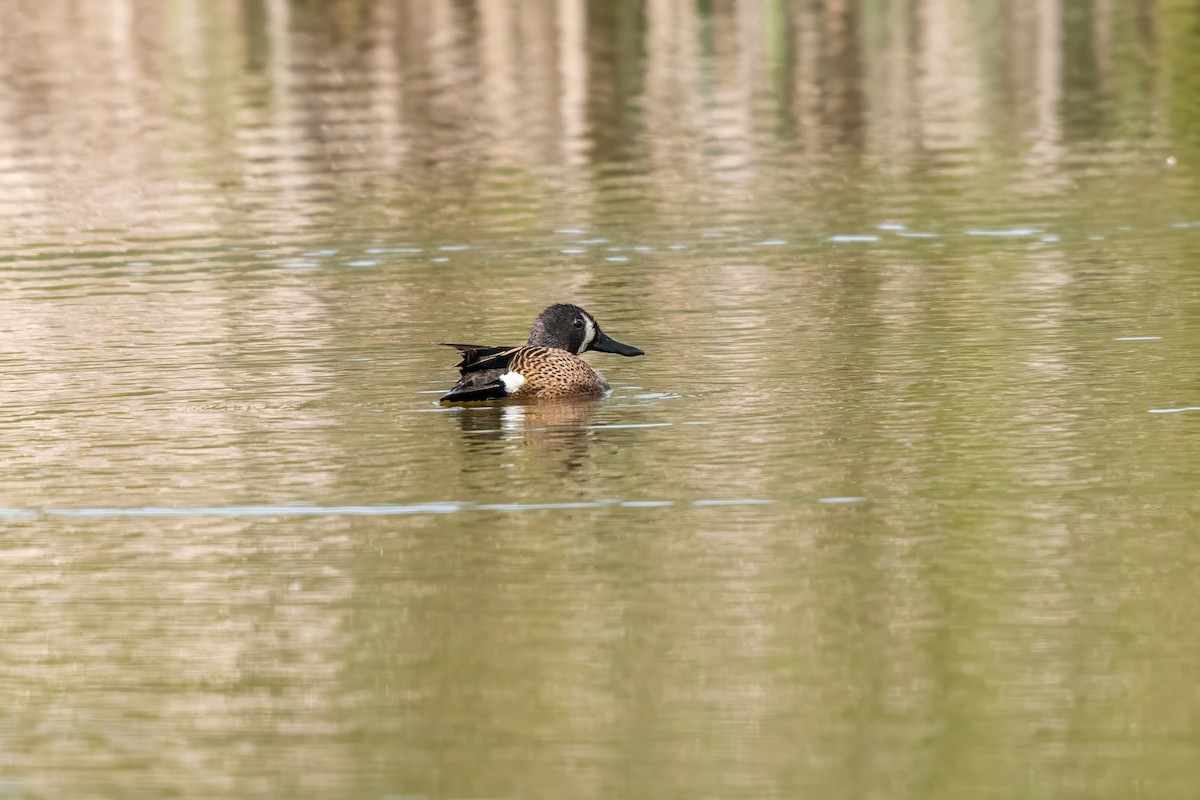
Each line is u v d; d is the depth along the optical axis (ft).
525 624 34.94
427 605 35.99
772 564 37.68
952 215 79.61
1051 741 29.76
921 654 33.14
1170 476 42.63
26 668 33.58
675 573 37.29
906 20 146.20
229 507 42.09
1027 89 116.67
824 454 45.06
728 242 75.20
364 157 98.84
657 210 82.58
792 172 91.86
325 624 35.22
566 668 32.91
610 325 60.80
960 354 55.21
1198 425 46.78
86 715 31.65
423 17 150.51
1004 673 32.30
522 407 50.65
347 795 28.53
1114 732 29.96
